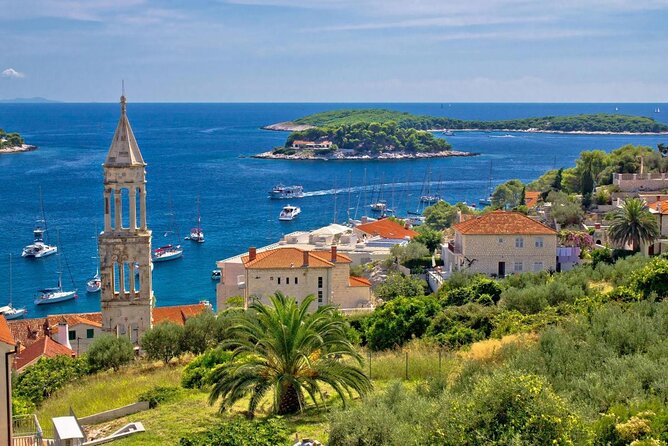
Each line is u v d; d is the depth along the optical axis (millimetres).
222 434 40000
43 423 53125
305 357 47469
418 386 48219
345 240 145500
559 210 141250
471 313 75875
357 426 37875
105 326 83625
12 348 37938
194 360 63094
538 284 89688
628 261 93375
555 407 33875
